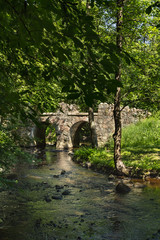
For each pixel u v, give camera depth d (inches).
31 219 255.1
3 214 265.0
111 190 385.1
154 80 435.5
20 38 81.4
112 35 421.7
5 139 178.7
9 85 128.5
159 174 473.1
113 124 1028.5
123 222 251.6
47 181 442.3
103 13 397.7
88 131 1472.7
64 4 77.0
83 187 405.4
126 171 490.0
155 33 421.7
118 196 349.7
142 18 415.8
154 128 818.8
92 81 85.7
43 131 1264.8
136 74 442.0
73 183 434.0
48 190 376.2
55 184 421.7
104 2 93.9
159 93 437.4
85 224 245.4
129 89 457.4
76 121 1147.9
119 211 285.7
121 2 406.3
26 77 129.9
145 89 443.5
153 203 315.0
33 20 73.2
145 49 443.2
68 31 78.7
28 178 452.1
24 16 72.1
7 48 110.0
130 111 997.2
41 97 171.9
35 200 321.7
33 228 232.2
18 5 70.1
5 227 232.4
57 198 333.1
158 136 774.5
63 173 526.6
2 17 78.4
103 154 665.0
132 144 773.3
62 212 279.9
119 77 435.8
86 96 88.3
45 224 243.1
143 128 834.8
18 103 95.7
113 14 408.2
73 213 277.7
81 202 320.2
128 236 217.5
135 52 431.8
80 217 265.6
